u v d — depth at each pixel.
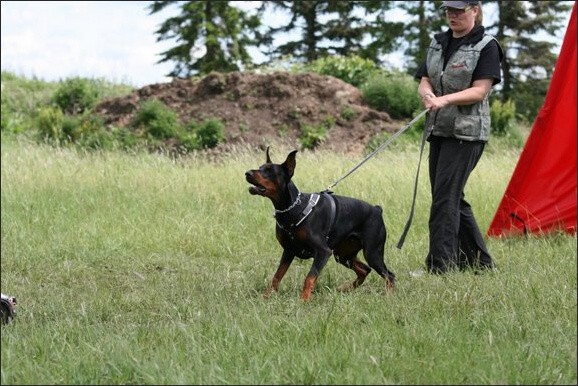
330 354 4.45
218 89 21.59
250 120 20.48
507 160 14.59
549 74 34.62
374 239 6.99
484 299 6.04
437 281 6.92
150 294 7.09
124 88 28.31
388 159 14.95
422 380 4.12
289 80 21.38
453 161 7.55
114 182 12.68
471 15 7.48
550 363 4.41
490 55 7.41
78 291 7.47
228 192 11.88
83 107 24.56
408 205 10.88
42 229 10.35
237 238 9.82
